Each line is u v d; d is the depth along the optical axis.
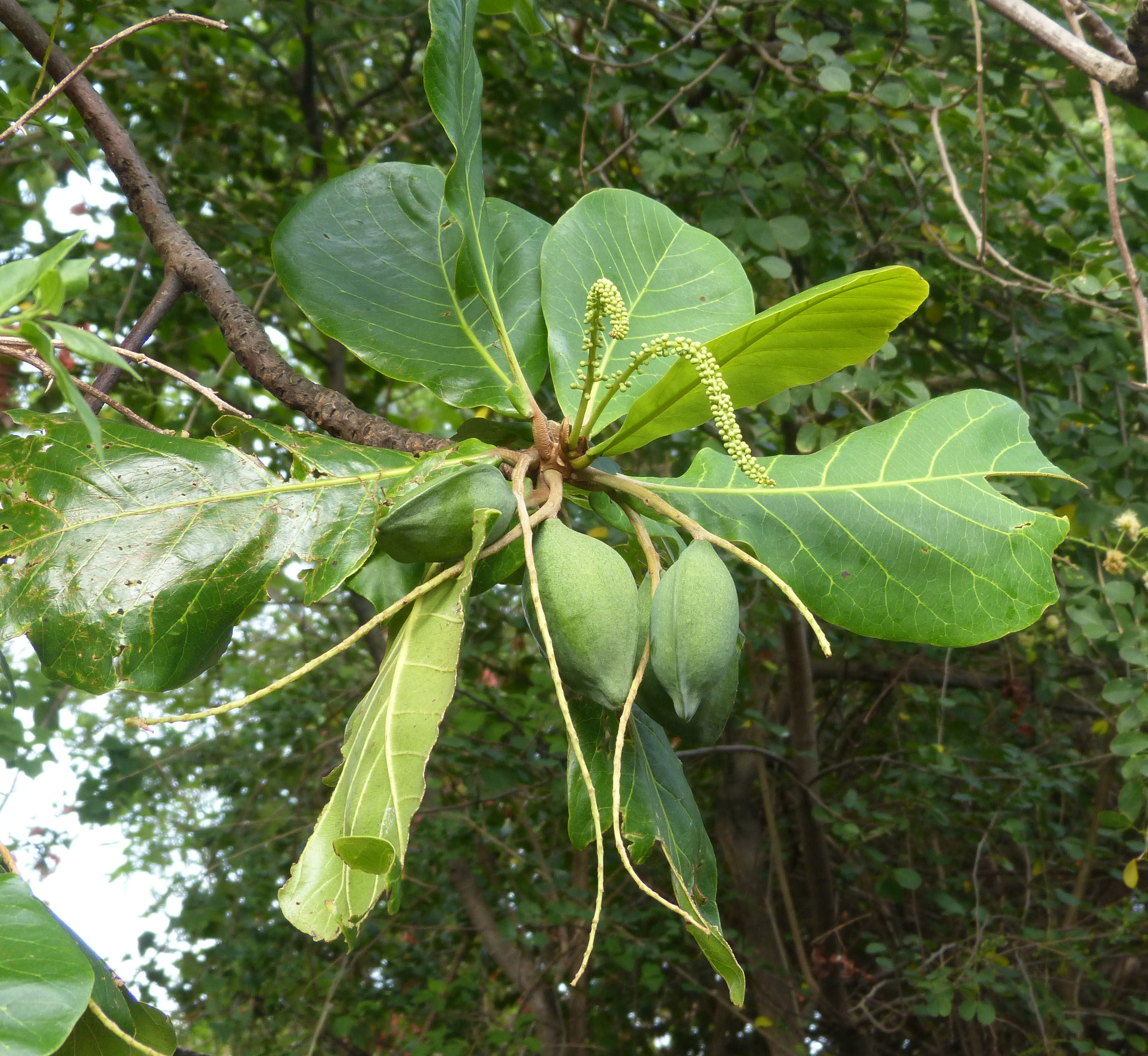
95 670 1.27
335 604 5.42
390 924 6.05
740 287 1.95
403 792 1.18
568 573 1.31
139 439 1.40
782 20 4.22
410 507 1.30
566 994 6.75
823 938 6.00
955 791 6.09
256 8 4.57
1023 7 2.55
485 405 1.72
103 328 4.69
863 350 1.34
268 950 6.08
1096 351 4.02
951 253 3.68
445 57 1.48
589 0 4.32
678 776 1.62
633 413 1.42
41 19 3.21
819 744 7.36
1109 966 6.64
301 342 5.07
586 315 1.47
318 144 5.09
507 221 1.98
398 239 1.89
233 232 4.67
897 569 1.60
